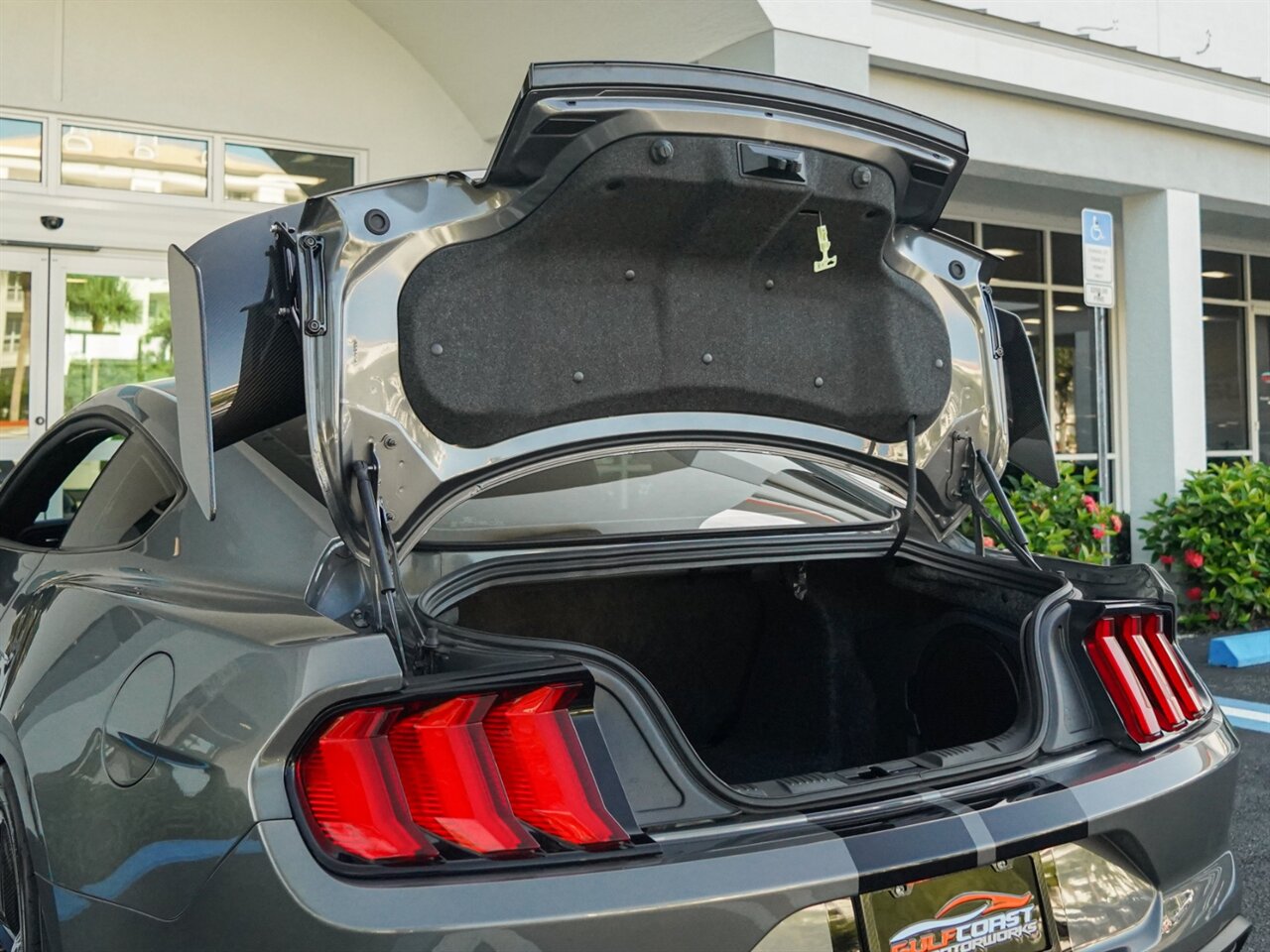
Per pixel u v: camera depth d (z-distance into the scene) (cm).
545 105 184
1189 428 877
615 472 253
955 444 255
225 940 154
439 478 202
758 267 221
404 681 160
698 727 289
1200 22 895
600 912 152
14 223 707
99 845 180
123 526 259
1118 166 834
